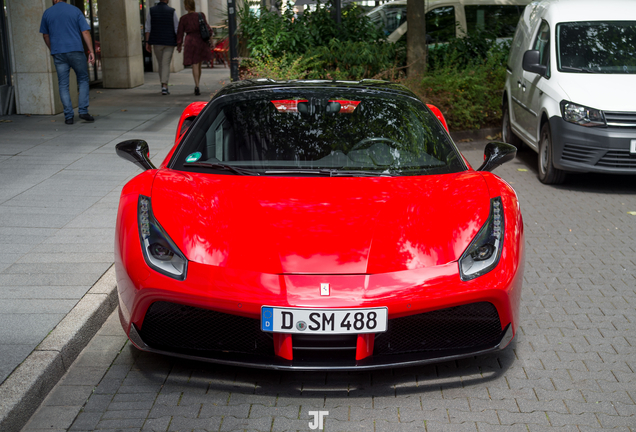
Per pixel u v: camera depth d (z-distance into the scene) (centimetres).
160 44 1435
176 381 311
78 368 322
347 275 286
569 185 770
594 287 446
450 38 1284
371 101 424
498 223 322
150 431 270
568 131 718
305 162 371
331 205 325
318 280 283
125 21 1562
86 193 624
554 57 791
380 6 1305
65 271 420
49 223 527
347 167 368
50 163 754
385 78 1004
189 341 303
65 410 285
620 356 346
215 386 307
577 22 820
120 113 1165
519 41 969
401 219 316
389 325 294
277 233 303
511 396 303
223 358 295
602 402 298
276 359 290
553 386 312
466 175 369
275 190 340
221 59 2341
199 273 290
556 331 376
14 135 924
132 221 317
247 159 375
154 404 291
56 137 918
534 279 461
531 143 834
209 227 309
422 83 993
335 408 290
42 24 1012
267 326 280
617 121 702
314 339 287
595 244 543
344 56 1023
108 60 1580
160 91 1530
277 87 439
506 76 1011
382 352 299
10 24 1100
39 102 1130
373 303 279
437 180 359
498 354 346
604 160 707
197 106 583
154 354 337
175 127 1020
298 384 310
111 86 1591
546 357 343
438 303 287
